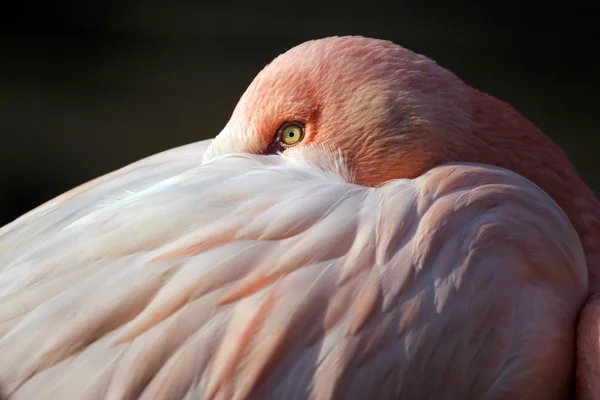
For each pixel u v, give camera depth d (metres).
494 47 5.66
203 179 2.63
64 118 4.78
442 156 2.67
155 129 4.68
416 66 2.68
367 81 2.67
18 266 2.62
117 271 2.60
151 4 6.14
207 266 2.60
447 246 2.61
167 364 2.59
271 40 5.72
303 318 2.59
